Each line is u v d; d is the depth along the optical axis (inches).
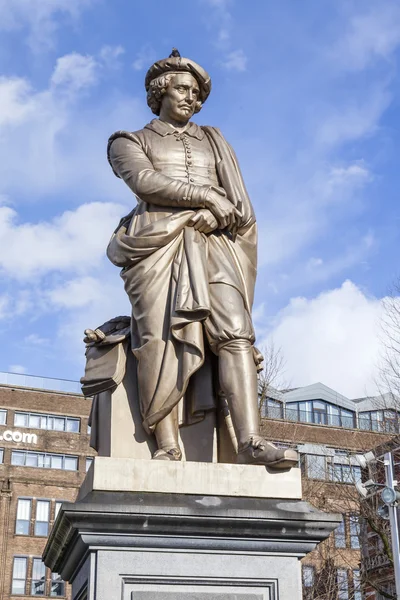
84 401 1918.1
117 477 194.4
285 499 200.8
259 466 202.5
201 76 252.8
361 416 1705.2
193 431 222.5
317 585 916.6
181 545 188.2
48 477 1811.0
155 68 252.4
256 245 237.0
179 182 228.1
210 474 199.0
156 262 221.3
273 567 191.6
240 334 214.7
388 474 778.8
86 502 188.1
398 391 1023.6
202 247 224.2
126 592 183.3
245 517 190.4
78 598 204.8
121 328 234.1
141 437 218.4
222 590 187.9
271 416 1437.0
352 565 986.7
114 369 220.4
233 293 220.4
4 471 1782.7
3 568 1702.8
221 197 229.5
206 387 221.3
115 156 242.4
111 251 227.9
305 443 1419.8
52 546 215.8
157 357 215.2
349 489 1042.7
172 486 196.2
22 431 1840.6
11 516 1748.3
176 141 245.4
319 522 194.2
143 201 235.9
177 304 214.2
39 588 1718.8
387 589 960.9
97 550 184.7
